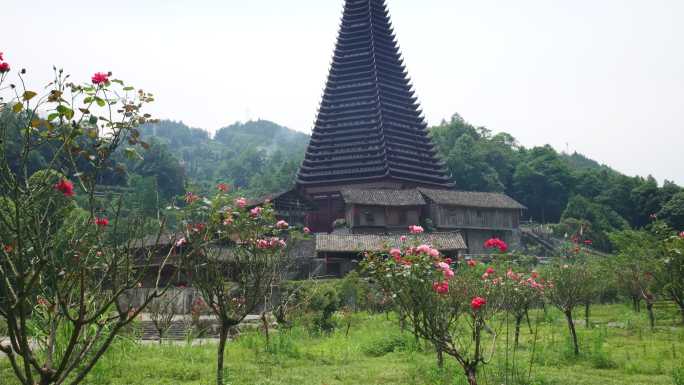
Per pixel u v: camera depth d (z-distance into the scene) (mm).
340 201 78125
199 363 16062
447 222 72375
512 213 77000
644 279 29297
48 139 5469
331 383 13492
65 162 5719
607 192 119062
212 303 12320
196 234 10312
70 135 5453
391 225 71562
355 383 13555
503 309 18344
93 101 5648
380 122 80000
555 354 18391
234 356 17969
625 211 116250
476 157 120312
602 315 37844
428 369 14711
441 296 10242
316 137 82438
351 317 31000
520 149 148000
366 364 17109
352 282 35812
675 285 22672
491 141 138750
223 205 11617
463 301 11227
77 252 5422
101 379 12648
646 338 24188
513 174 126188
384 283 10328
